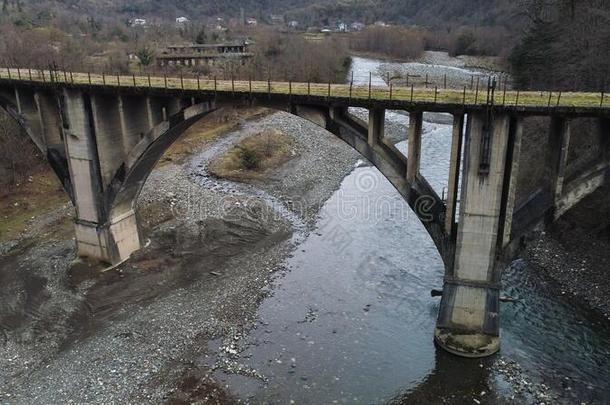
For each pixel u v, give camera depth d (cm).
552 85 4600
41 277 3353
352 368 2497
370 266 3503
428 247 3797
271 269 3447
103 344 2688
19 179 4825
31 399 2316
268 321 2877
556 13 5766
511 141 2164
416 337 2722
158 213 4194
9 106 3397
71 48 8081
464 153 2197
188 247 3719
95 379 2430
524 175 4206
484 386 2336
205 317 2902
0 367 2538
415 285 3250
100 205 3303
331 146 6450
